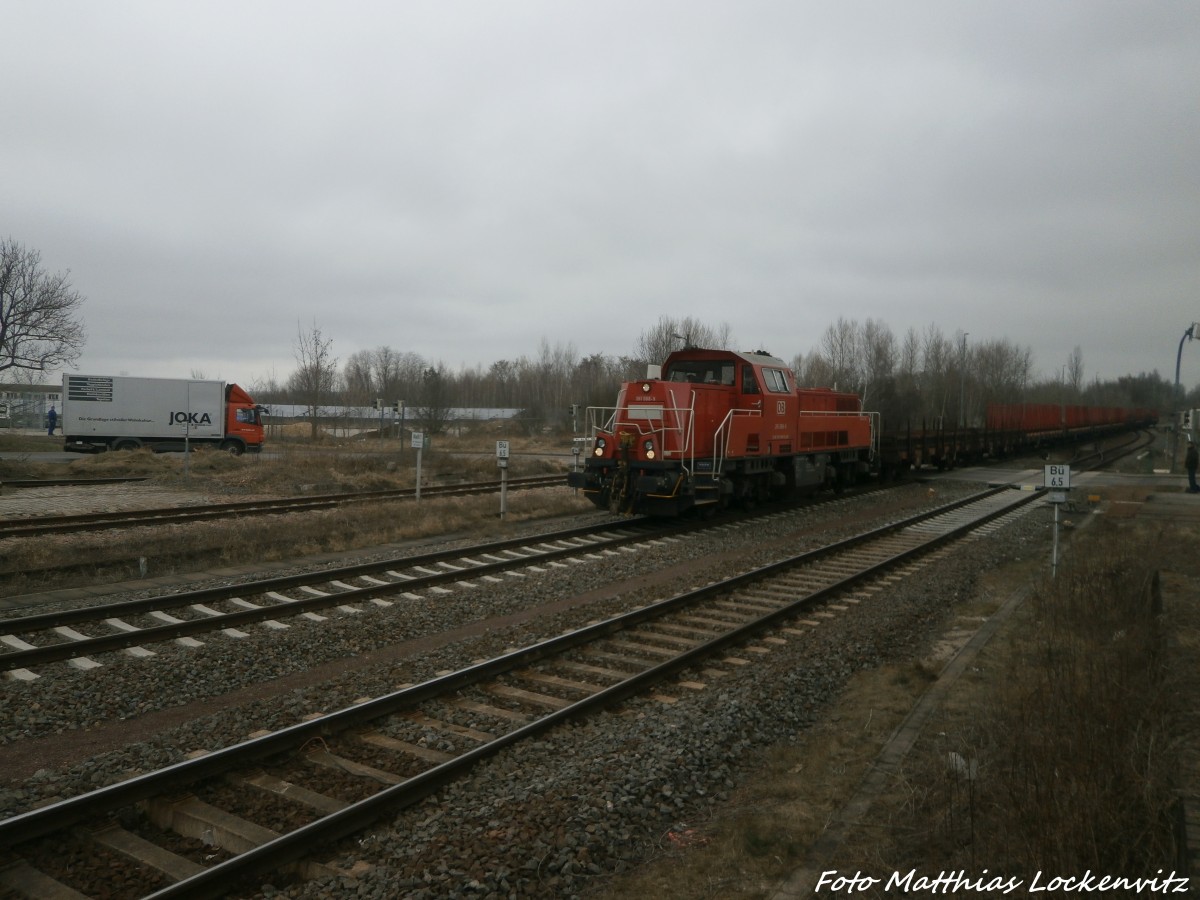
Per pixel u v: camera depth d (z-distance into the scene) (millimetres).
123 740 6746
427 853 4918
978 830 4996
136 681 7961
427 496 22844
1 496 22031
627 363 51625
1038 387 104062
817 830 5391
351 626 9867
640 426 18094
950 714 7258
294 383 68375
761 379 20109
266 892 4637
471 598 11391
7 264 39031
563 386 86188
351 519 17656
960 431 36750
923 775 5977
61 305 40250
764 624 10156
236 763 6055
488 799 5656
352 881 4660
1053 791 4770
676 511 17938
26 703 7344
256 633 9641
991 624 10477
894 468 30609
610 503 18375
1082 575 11008
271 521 17312
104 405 35125
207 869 4820
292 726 6734
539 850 4949
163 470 28922
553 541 16234
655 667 8195
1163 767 5207
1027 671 7875
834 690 8352
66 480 25547
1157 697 6148
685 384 18125
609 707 7539
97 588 11969
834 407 25406
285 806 5633
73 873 4855
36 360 40438
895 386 56594
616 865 4988
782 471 22156
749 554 15266
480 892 4574
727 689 7980
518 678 8305
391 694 7188
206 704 7586
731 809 5789
